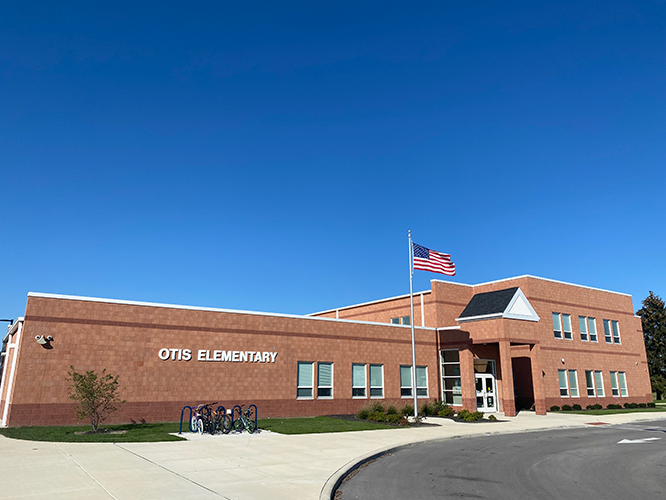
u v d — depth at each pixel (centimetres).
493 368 3403
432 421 2595
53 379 2030
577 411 3522
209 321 2470
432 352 3406
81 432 1808
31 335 2016
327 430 2033
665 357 6138
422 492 1041
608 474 1261
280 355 2683
